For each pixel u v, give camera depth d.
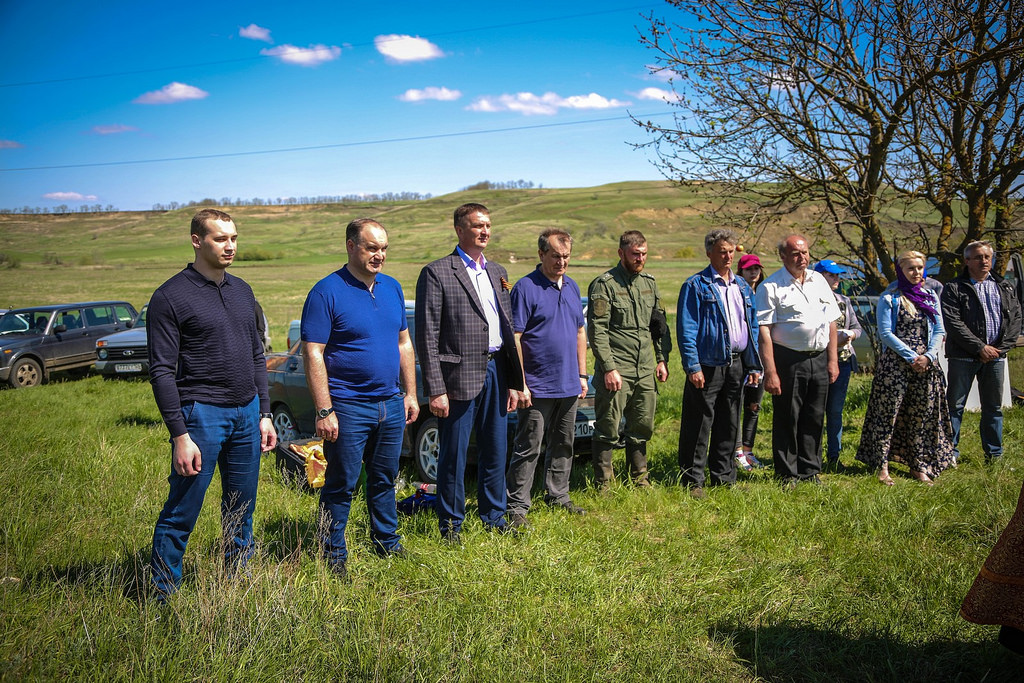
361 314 3.83
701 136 8.34
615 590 3.64
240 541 3.65
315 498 5.32
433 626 3.18
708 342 5.33
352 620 3.19
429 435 6.02
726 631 3.28
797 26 7.56
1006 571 2.77
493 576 3.79
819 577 3.88
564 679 2.81
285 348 19.47
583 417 6.00
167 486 5.51
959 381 5.98
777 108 8.16
